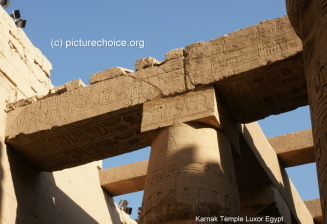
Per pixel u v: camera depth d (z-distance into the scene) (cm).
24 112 1200
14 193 1170
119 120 1094
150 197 895
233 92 1025
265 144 1301
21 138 1175
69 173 1430
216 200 865
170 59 1086
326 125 590
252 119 1079
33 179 1249
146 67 1108
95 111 1092
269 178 1234
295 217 1366
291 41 980
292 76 989
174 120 991
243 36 1038
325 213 537
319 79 633
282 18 1020
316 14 687
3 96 1230
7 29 1339
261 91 1020
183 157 920
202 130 966
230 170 945
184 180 884
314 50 668
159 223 851
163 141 970
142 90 1070
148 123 1010
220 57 1035
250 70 984
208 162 912
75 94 1153
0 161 1158
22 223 1170
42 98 1214
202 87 1017
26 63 1378
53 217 1292
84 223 1420
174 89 1034
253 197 1237
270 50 991
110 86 1119
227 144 992
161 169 920
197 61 1052
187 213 842
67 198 1378
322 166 570
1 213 1114
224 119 1021
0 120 1188
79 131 1129
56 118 1134
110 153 1192
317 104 621
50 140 1164
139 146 1162
